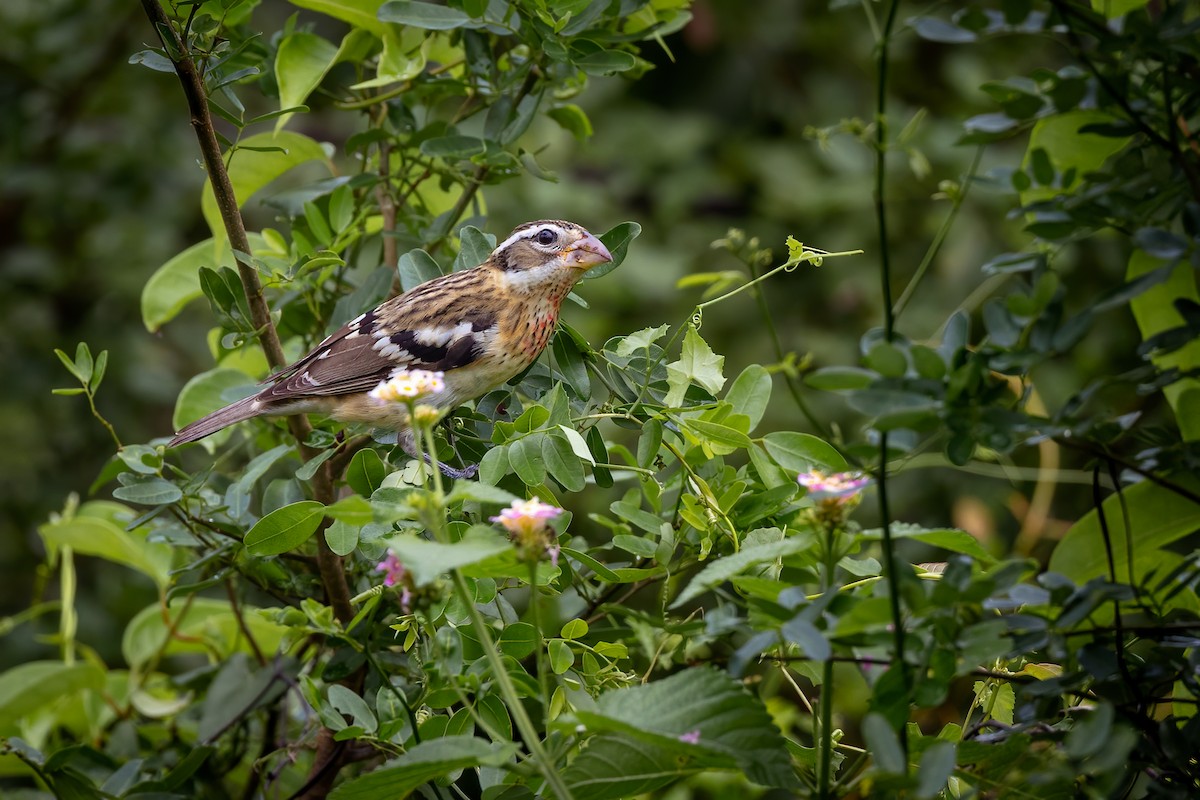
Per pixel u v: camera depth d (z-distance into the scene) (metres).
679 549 7.31
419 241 7.92
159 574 8.57
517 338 8.27
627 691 4.87
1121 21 5.61
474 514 6.47
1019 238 13.48
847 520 4.93
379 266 8.22
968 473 12.05
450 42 7.92
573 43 7.05
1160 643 5.34
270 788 7.91
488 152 7.35
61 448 13.27
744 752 4.70
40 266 13.67
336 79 9.34
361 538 6.04
